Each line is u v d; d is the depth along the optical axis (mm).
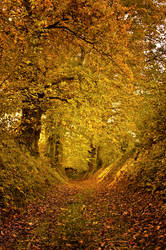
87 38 12164
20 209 7754
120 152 17688
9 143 12727
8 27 9383
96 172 30156
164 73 11094
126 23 13250
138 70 14859
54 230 6344
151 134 10453
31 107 11922
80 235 5934
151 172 10172
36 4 10086
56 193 12734
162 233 5012
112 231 6062
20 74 10352
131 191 10531
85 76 14164
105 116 14984
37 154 16938
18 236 5738
